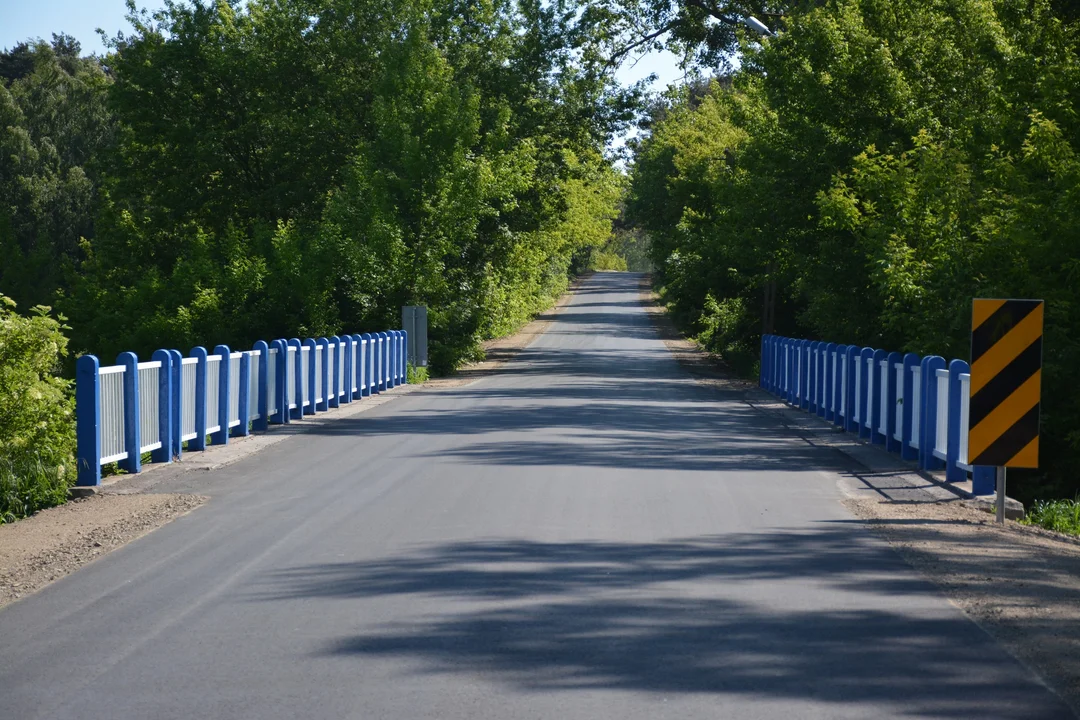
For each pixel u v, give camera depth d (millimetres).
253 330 38531
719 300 52312
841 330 31156
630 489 13703
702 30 53438
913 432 17188
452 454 17234
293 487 14031
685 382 37562
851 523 11672
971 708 5930
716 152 58062
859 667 6652
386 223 41781
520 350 59094
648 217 78250
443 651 6996
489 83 52656
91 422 14141
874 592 8531
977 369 11891
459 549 10125
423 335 40656
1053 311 17766
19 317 14602
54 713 5922
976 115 23969
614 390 33062
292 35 53594
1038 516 12984
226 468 15984
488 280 50188
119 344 39062
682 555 9883
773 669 6621
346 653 6969
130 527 11461
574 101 55000
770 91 34750
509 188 45312
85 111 95188
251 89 53656
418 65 46219
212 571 9344
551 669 6629
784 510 12414
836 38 31578
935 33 31000
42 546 10523
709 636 7328
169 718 5832
